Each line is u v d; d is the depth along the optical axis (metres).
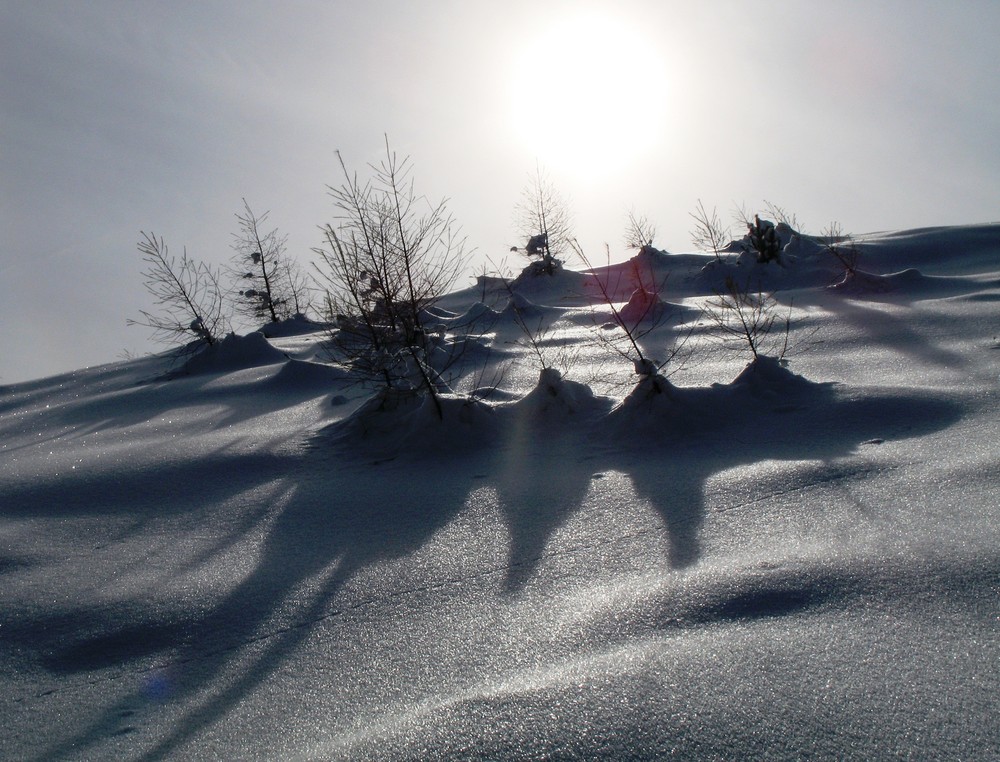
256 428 12.08
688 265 29.30
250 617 5.46
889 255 26.58
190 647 5.15
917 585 4.41
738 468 7.41
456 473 8.59
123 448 11.56
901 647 3.77
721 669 3.70
